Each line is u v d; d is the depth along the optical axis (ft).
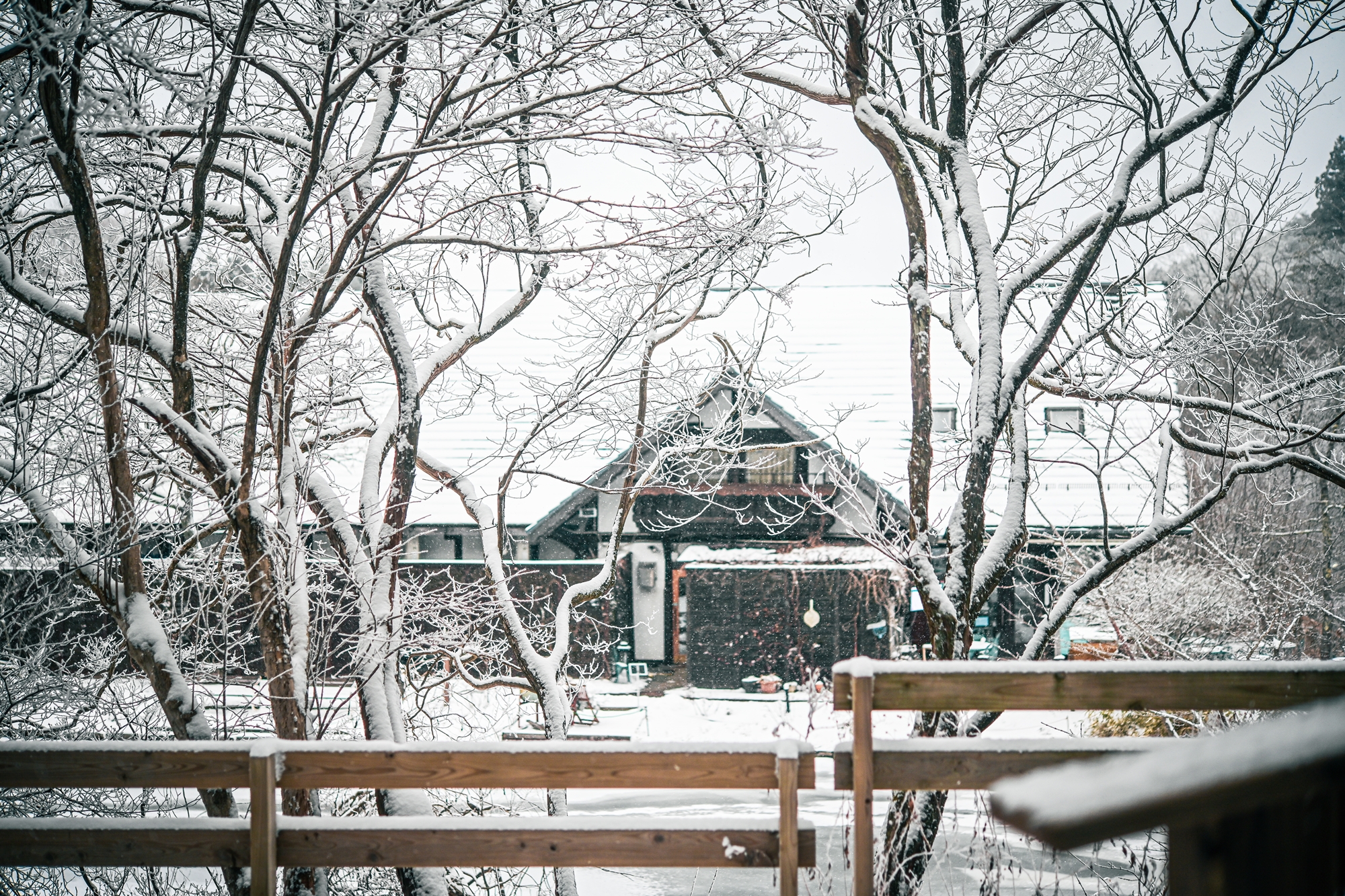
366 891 24.84
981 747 14.28
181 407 22.36
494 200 29.19
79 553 20.71
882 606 67.72
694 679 69.36
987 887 18.15
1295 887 5.92
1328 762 5.26
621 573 77.30
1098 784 5.50
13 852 14.80
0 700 22.11
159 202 22.61
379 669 23.57
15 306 24.00
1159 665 14.61
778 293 31.14
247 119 25.81
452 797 28.76
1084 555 50.65
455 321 33.27
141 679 25.68
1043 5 27.35
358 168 22.94
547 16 22.27
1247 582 41.16
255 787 14.29
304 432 29.40
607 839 14.55
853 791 14.30
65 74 20.02
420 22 19.72
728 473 74.79
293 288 26.30
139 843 14.78
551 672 28.30
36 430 21.93
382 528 24.93
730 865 14.47
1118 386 30.66
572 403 30.50
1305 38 25.25
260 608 21.74
